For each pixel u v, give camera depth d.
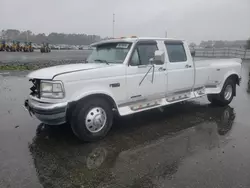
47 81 4.04
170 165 3.50
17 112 6.17
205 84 6.48
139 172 3.31
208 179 3.12
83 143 4.32
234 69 7.02
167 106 6.94
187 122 5.46
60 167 3.46
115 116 5.98
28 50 38.16
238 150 3.96
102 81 4.34
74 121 4.12
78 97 4.01
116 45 5.15
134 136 4.64
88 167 3.46
